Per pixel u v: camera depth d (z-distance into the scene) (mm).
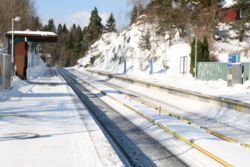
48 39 33031
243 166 5887
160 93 20906
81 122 9523
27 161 5613
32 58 54500
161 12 49750
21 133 7832
